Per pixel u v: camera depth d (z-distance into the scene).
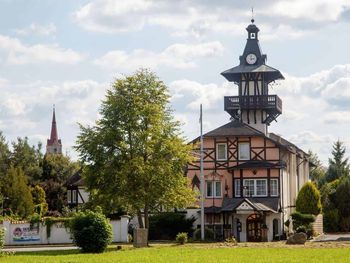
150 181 54.03
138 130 55.00
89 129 55.03
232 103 82.56
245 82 83.06
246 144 74.12
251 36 84.44
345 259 37.62
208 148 74.62
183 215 72.12
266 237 70.00
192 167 74.56
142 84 55.69
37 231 63.91
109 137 54.06
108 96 55.06
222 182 73.81
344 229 82.75
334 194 83.81
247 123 83.00
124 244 60.25
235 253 43.16
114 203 54.12
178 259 38.75
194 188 73.94
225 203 72.25
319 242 56.28
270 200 72.00
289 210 79.00
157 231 71.06
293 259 38.09
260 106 81.81
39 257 42.22
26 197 86.50
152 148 54.25
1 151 115.69
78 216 47.62
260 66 82.75
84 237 46.78
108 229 47.38
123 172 53.16
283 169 74.38
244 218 71.12
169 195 54.44
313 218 71.19
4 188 86.75
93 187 54.84
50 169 110.69
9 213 82.75
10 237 63.41
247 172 73.38
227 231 71.50
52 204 102.56
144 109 54.28
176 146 54.69
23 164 115.31
